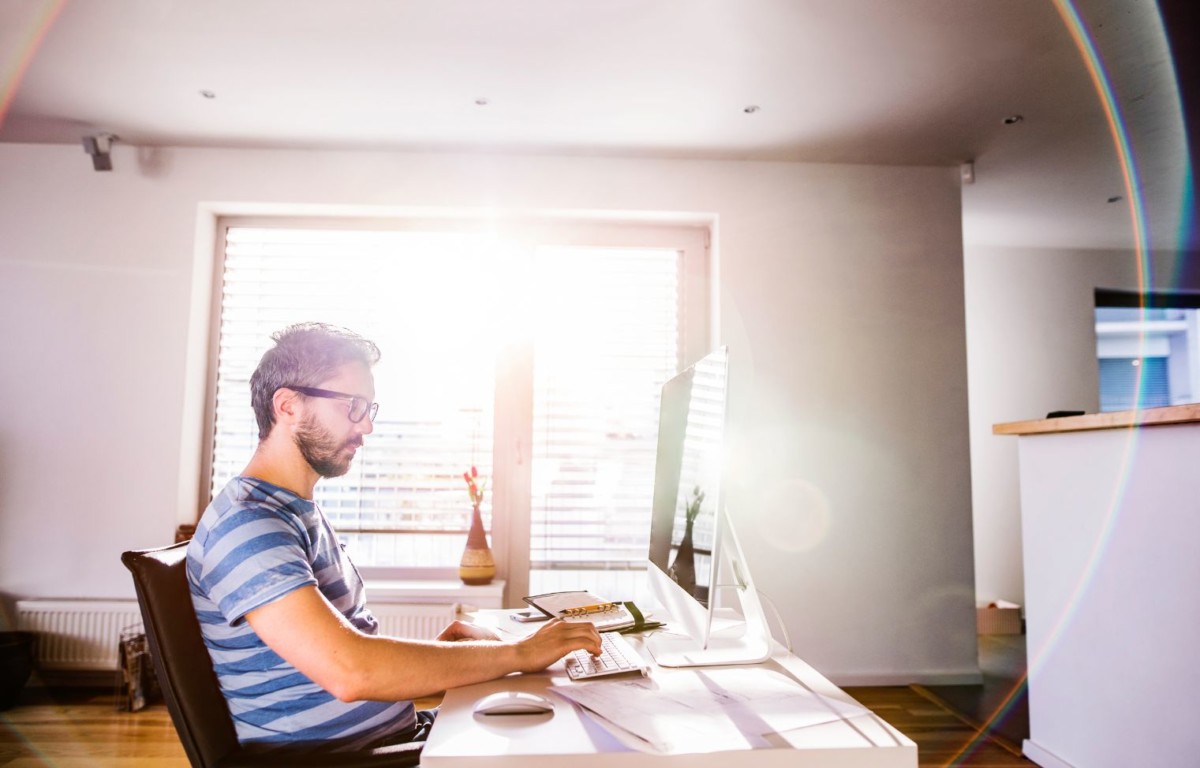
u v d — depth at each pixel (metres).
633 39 2.61
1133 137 3.38
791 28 2.54
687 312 3.73
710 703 0.98
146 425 3.37
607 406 3.66
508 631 1.47
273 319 3.63
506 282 3.68
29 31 2.55
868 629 3.45
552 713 0.96
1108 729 2.03
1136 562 1.92
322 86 2.94
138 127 3.29
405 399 3.61
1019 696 3.21
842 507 3.50
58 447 3.35
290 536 1.06
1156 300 4.98
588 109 3.12
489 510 3.58
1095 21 2.49
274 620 0.98
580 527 3.60
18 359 3.38
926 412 3.57
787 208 3.62
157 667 1.03
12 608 3.28
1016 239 4.83
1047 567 2.31
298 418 1.17
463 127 3.30
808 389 3.54
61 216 3.44
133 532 3.32
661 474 1.59
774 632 3.42
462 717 0.95
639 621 1.48
